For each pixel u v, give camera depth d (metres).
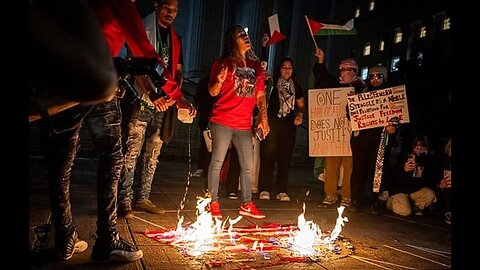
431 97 18.02
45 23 1.15
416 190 6.20
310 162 13.20
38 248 2.97
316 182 9.54
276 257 3.42
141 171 4.80
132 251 3.04
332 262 3.41
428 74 19.08
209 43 18.72
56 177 2.92
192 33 19.09
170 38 4.56
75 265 2.89
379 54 25.02
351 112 5.66
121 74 2.51
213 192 4.75
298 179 9.99
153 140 4.73
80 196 5.36
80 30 1.19
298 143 14.10
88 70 1.16
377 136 5.72
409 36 22.94
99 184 3.00
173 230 4.01
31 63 1.28
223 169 6.55
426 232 4.90
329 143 6.08
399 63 22.12
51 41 1.12
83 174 7.50
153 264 3.04
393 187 6.38
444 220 5.75
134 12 2.79
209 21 18.73
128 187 4.38
